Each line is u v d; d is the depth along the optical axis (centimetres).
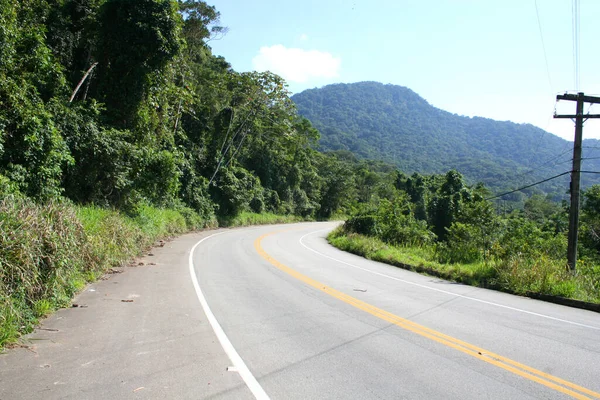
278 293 893
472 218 2069
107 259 1029
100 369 440
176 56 1986
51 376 417
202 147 3406
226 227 3312
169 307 715
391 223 2628
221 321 646
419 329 659
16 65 1154
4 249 568
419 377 461
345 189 6975
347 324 670
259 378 437
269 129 4709
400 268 1577
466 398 410
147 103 1931
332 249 2227
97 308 685
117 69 1827
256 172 5038
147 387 402
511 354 555
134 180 1714
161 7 1855
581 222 2570
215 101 3581
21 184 1005
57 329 568
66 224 794
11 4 1093
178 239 2011
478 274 1275
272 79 3725
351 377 452
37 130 1055
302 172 6175
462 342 600
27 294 609
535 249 1587
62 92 1464
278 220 4778
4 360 452
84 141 1403
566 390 439
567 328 720
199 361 476
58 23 1828
